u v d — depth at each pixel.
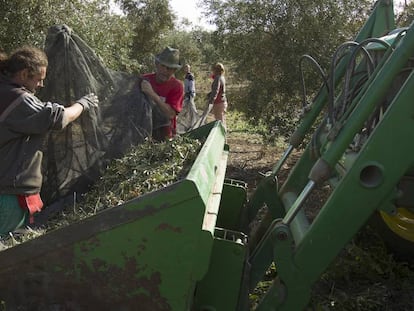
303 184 4.30
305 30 8.55
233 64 9.38
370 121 3.62
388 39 4.18
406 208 4.34
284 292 2.85
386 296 3.72
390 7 4.72
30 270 2.55
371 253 4.25
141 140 4.81
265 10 8.70
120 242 2.48
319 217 2.77
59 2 10.33
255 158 9.92
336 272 3.98
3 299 2.58
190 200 2.41
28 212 3.61
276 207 4.41
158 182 3.66
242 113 10.20
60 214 4.00
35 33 9.80
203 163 2.91
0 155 3.42
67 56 4.39
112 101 4.76
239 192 4.30
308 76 8.56
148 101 4.95
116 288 2.53
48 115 3.40
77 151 4.44
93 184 4.49
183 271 2.47
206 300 2.75
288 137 8.80
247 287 2.89
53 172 4.37
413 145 2.66
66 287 2.55
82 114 4.41
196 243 2.44
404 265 4.25
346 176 2.73
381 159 2.68
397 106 2.65
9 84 3.43
